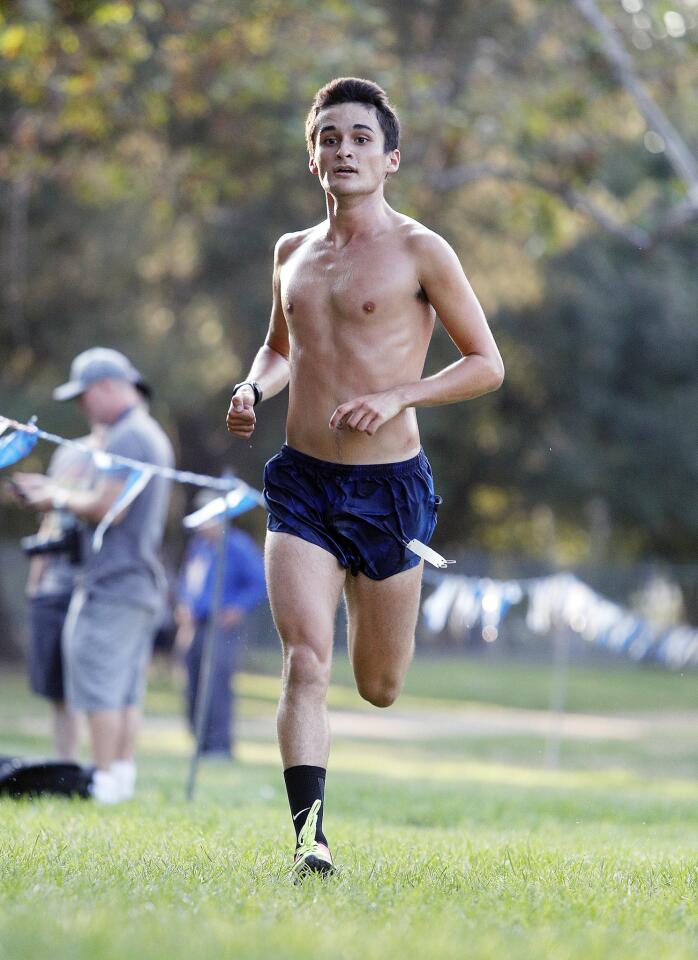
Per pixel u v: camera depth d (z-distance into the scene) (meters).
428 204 60.62
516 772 41.75
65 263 71.12
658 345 99.31
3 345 72.88
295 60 47.81
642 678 69.88
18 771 22.42
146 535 23.98
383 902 11.36
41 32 41.72
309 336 13.77
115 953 8.43
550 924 10.67
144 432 24.23
